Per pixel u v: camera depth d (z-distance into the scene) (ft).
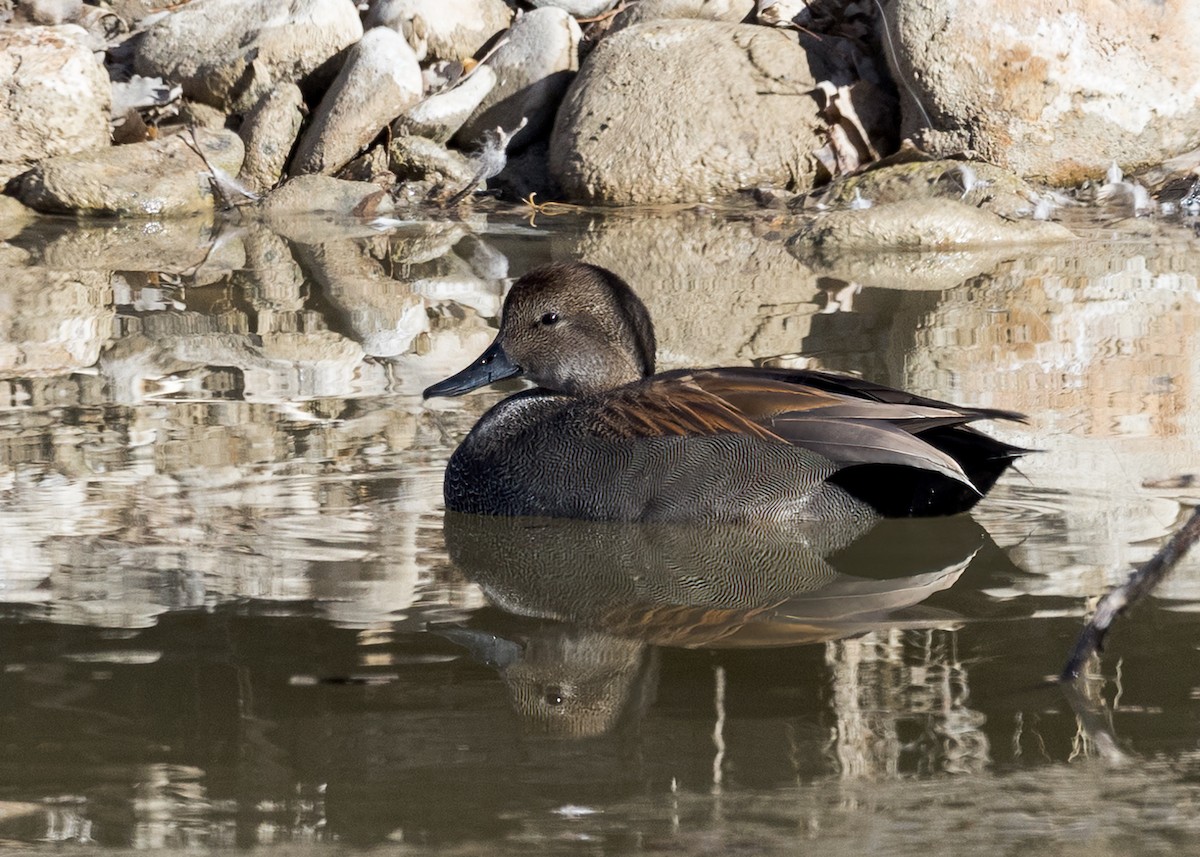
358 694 21.56
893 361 42.34
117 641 23.73
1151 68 70.85
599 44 76.38
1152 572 20.61
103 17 82.38
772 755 19.22
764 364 42.16
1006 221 63.52
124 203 69.97
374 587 26.73
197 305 51.16
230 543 28.89
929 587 26.63
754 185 72.49
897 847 16.81
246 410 38.24
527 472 31.76
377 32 75.25
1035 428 35.65
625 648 23.71
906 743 19.63
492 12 80.89
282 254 60.80
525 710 20.93
